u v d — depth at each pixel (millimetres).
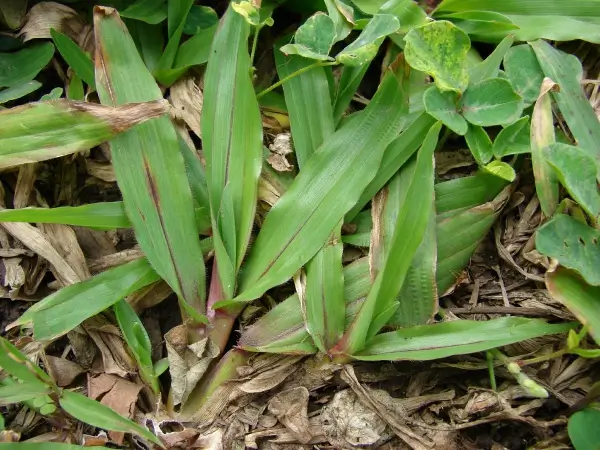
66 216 195
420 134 208
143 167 200
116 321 210
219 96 209
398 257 190
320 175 205
